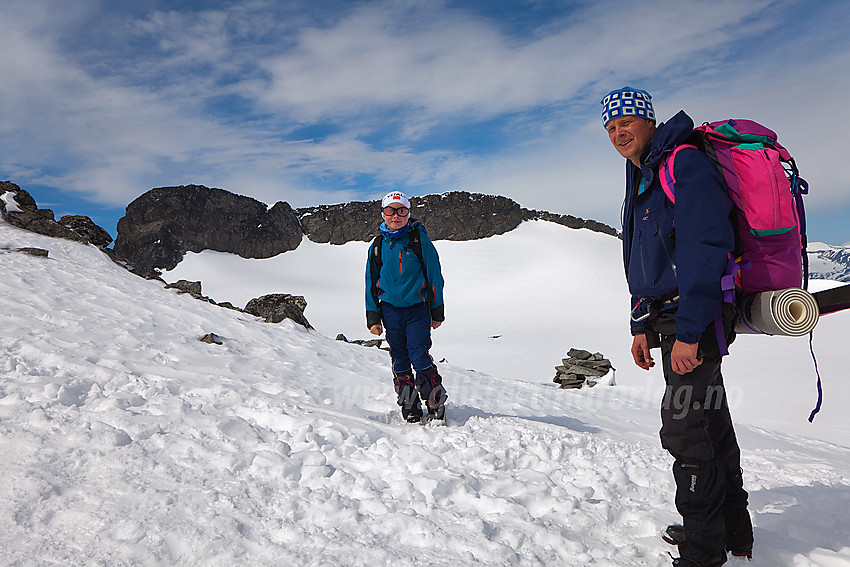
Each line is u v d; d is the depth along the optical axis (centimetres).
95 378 420
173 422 338
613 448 413
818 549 223
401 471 307
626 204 243
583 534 244
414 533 232
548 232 12119
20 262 838
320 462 309
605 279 10219
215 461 288
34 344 489
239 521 230
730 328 207
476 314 8294
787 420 1512
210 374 514
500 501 267
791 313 189
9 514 215
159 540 208
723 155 201
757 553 220
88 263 991
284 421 377
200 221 10012
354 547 217
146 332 642
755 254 200
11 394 352
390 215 423
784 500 296
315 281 9988
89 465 264
